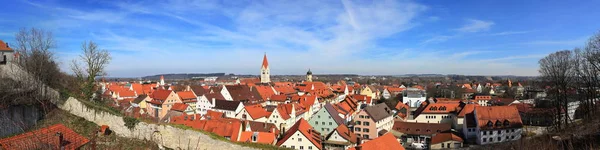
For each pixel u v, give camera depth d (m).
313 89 132.50
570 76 58.19
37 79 38.59
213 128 54.66
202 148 33.34
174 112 81.56
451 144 62.94
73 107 38.97
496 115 65.44
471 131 67.75
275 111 75.81
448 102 89.12
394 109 104.88
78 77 52.41
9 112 31.16
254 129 60.59
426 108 87.56
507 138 64.06
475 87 172.12
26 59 44.97
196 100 102.25
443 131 71.06
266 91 116.62
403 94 121.69
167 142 34.22
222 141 32.88
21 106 32.91
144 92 119.94
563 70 58.69
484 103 118.94
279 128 72.81
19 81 35.91
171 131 34.25
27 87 35.34
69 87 51.28
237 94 102.50
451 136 64.25
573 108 73.12
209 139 33.22
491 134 63.94
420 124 74.38
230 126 53.94
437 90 150.25
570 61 58.62
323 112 72.62
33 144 21.97
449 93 142.75
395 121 78.62
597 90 57.66
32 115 34.41
